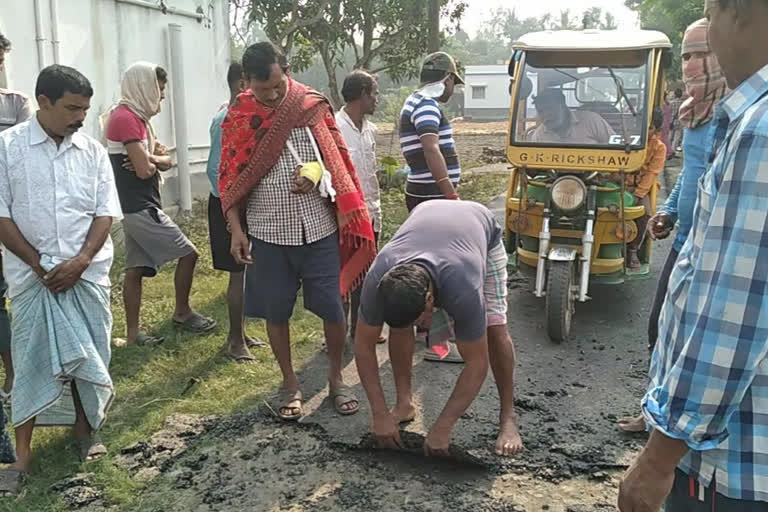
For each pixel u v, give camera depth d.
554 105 5.38
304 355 4.93
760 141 1.42
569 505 3.21
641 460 1.66
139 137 4.78
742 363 1.47
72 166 3.45
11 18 6.56
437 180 4.74
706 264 1.50
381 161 11.16
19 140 3.38
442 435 3.32
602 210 5.21
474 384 3.24
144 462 3.62
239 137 3.89
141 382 4.50
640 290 6.40
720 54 1.57
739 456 1.63
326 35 12.91
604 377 4.59
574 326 5.53
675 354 1.59
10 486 3.33
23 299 3.40
